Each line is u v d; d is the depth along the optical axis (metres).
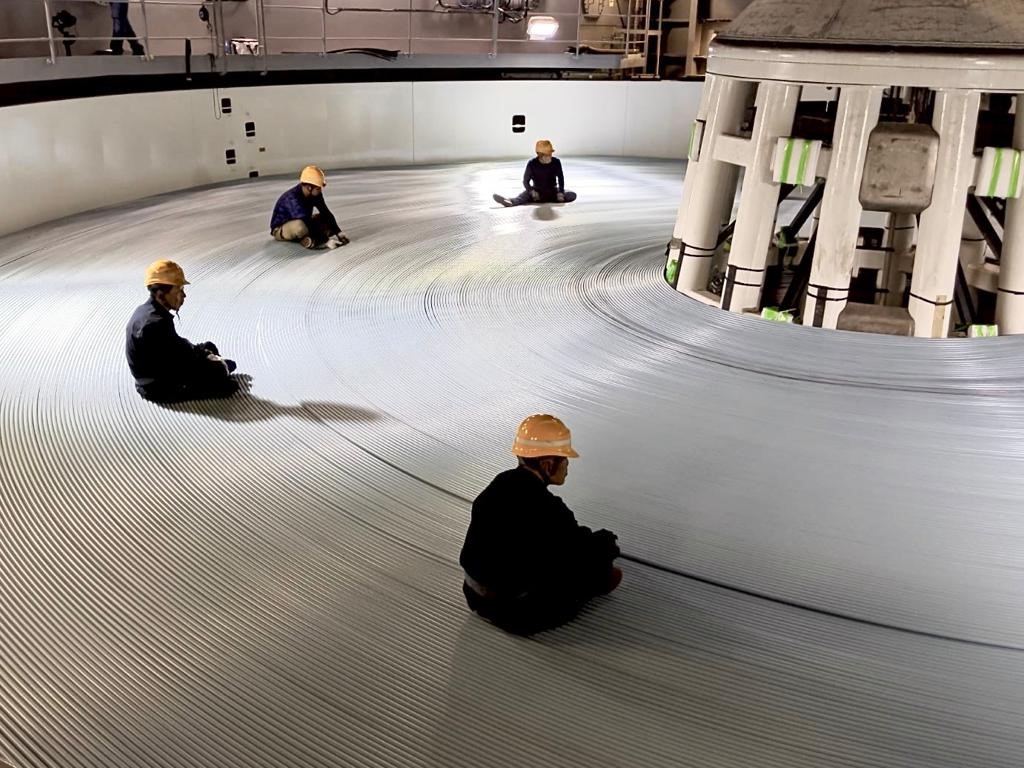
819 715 3.69
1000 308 8.34
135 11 15.99
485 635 4.15
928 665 4.01
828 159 8.05
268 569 4.63
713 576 4.64
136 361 6.45
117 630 4.15
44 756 3.42
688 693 3.80
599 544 4.27
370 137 16.69
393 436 6.12
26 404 6.48
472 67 17.62
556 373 7.25
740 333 8.17
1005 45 7.53
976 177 7.87
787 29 8.11
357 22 17.80
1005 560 4.80
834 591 4.53
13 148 11.10
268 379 7.05
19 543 4.82
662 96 18.52
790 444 6.09
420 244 11.30
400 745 3.48
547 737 3.54
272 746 3.47
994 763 3.45
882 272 10.10
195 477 5.53
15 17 15.11
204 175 14.62
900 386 7.04
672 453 5.95
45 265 10.01
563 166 17.38
